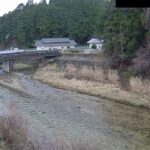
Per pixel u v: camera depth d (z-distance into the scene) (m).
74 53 83.44
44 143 19.00
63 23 128.50
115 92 39.75
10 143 15.97
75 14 130.50
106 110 32.84
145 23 53.16
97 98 38.72
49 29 127.12
